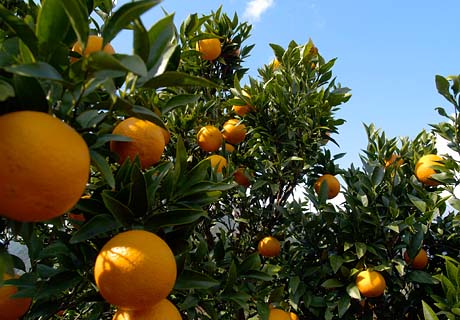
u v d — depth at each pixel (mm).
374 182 1444
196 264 1100
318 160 1734
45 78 540
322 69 1723
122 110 697
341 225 1456
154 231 855
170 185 906
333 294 1429
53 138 510
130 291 648
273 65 1901
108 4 1067
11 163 487
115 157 854
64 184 515
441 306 1017
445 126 1283
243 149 1810
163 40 709
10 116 516
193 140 1582
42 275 901
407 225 1354
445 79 1233
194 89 1778
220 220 1716
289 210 1617
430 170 1357
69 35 688
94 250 889
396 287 1414
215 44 1644
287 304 1503
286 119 1625
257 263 1163
